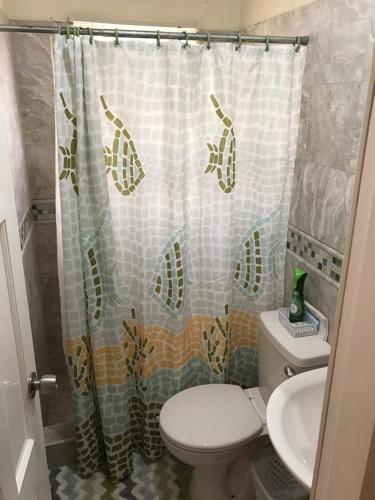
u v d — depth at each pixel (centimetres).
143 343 184
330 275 157
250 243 187
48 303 247
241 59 158
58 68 142
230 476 181
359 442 58
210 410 175
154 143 160
